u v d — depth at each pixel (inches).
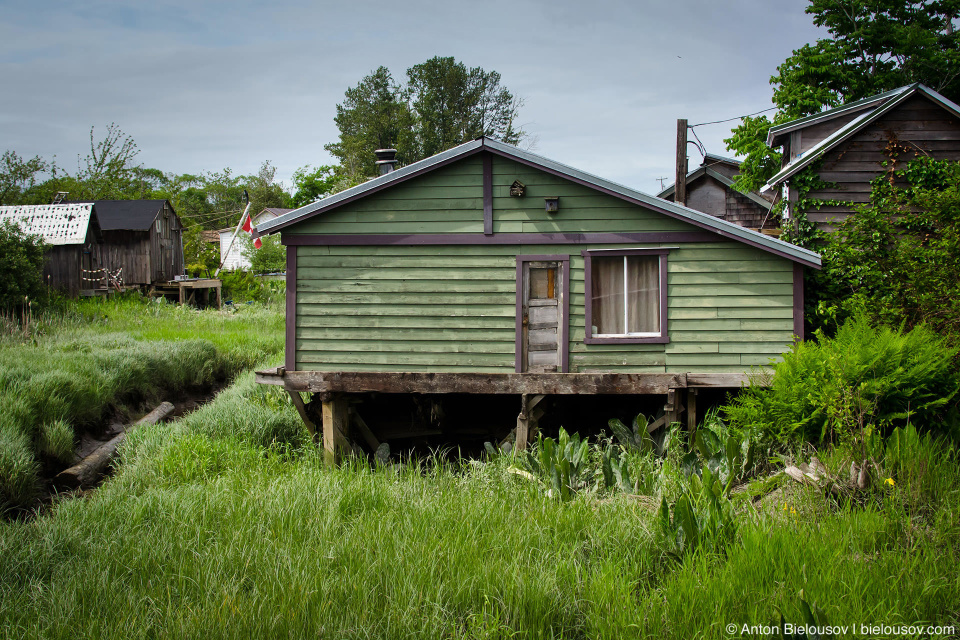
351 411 462.0
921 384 301.1
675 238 410.9
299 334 433.1
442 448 493.7
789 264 403.2
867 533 215.6
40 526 276.1
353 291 428.5
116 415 509.4
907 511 233.6
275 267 1700.3
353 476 348.2
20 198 1754.4
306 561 230.2
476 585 208.4
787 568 195.2
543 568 219.3
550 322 420.5
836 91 922.1
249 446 416.5
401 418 514.0
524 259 418.6
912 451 255.4
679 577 199.8
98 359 549.6
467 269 422.9
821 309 469.4
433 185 422.9
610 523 247.8
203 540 258.1
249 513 276.5
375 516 274.4
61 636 194.4
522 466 358.9
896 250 463.5
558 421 482.0
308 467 389.1
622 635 178.5
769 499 266.7
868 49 946.1
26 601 217.5
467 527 253.1
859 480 246.4
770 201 879.1
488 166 418.0
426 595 203.8
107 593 216.8
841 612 173.8
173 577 226.7
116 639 191.5
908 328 391.5
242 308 1164.5
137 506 289.6
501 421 513.3
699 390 458.0
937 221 472.4
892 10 947.3
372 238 425.7
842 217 504.7
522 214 419.8
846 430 281.9
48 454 401.7
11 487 339.9
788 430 325.1
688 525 219.8
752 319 406.9
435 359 424.5
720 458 311.3
